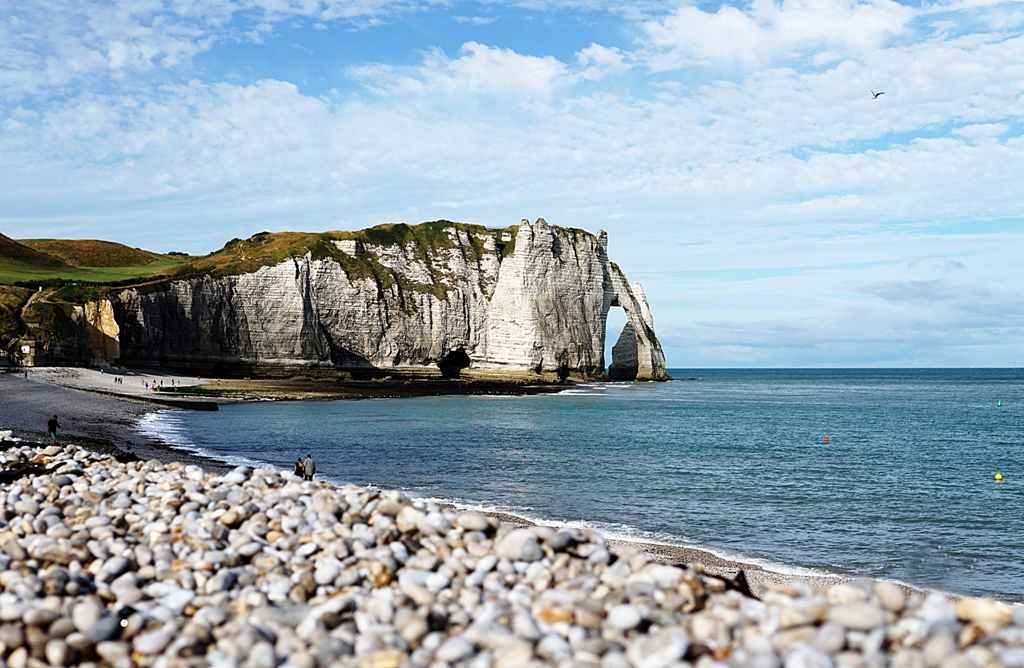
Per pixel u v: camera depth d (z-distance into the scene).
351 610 7.76
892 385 179.62
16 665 6.59
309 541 9.92
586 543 9.78
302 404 83.19
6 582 8.26
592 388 131.62
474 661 6.30
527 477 32.69
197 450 39.34
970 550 20.16
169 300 111.31
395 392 105.19
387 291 132.38
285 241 132.38
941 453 44.09
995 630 6.23
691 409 85.81
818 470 35.97
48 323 90.38
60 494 12.83
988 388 158.75
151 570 9.06
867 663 5.79
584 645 6.54
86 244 154.88
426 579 8.48
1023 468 37.31
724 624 6.84
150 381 92.19
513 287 137.50
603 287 150.62
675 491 29.31
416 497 27.44
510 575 8.70
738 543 20.69
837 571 17.84
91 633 7.12
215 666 6.43
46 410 49.94
